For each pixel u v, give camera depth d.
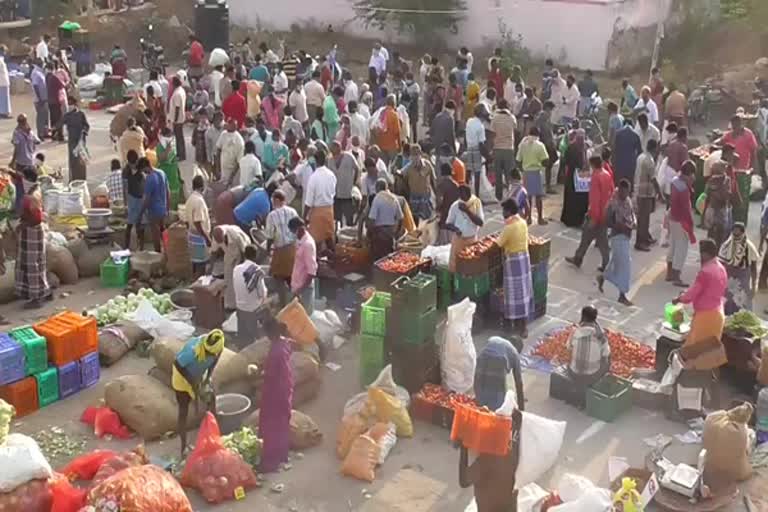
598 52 29.30
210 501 9.40
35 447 8.96
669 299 14.52
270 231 13.06
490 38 31.20
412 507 9.44
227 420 10.50
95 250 15.07
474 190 18.58
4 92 25.00
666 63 29.67
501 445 8.25
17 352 10.84
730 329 11.66
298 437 10.34
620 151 17.31
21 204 14.84
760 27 30.33
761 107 19.42
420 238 14.64
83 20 34.97
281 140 18.05
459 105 22.88
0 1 33.91
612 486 9.56
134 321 12.58
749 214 18.23
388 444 10.25
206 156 19.64
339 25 33.88
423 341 11.07
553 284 15.04
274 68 25.78
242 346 12.27
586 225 15.27
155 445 10.45
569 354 11.77
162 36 34.66
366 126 19.56
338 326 12.66
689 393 10.96
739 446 9.72
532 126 18.25
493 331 13.23
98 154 22.06
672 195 14.78
